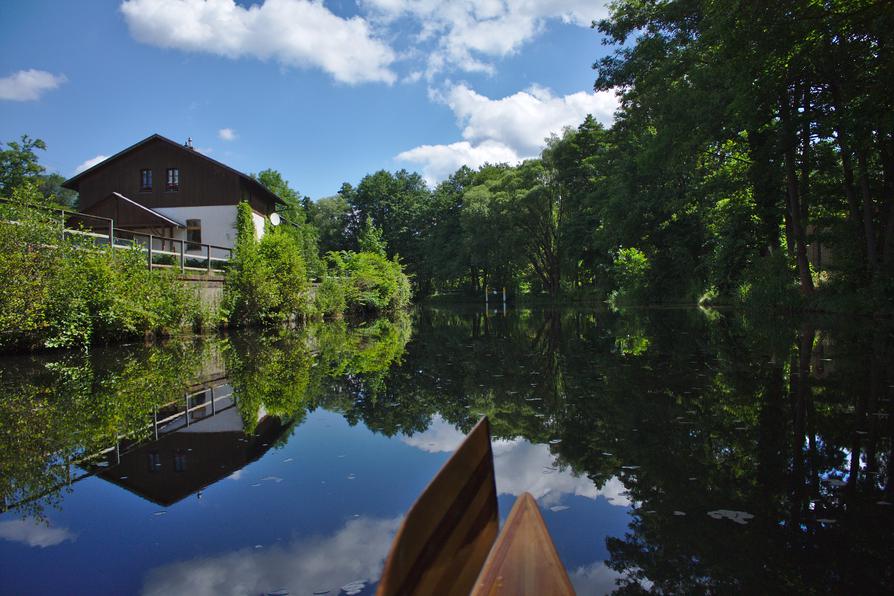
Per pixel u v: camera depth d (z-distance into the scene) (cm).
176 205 2623
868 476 325
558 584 154
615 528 266
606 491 314
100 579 229
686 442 405
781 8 1101
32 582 227
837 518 268
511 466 365
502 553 167
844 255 1692
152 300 1277
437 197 6581
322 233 6988
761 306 1958
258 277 1691
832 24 1095
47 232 1026
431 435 455
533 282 6125
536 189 4172
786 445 389
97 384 718
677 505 290
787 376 657
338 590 216
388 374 786
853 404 506
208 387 692
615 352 963
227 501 313
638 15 2131
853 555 231
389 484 339
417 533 138
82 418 530
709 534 255
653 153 1883
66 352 1071
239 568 235
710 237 2698
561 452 392
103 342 1183
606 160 3350
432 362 911
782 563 227
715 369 727
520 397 596
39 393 657
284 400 608
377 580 224
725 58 1425
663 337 1191
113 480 353
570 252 4119
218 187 2622
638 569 225
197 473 364
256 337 1417
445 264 5822
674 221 2848
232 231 2600
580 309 2933
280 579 225
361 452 408
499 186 4788
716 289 2670
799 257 1825
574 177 4144
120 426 498
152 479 353
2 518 295
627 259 3362
